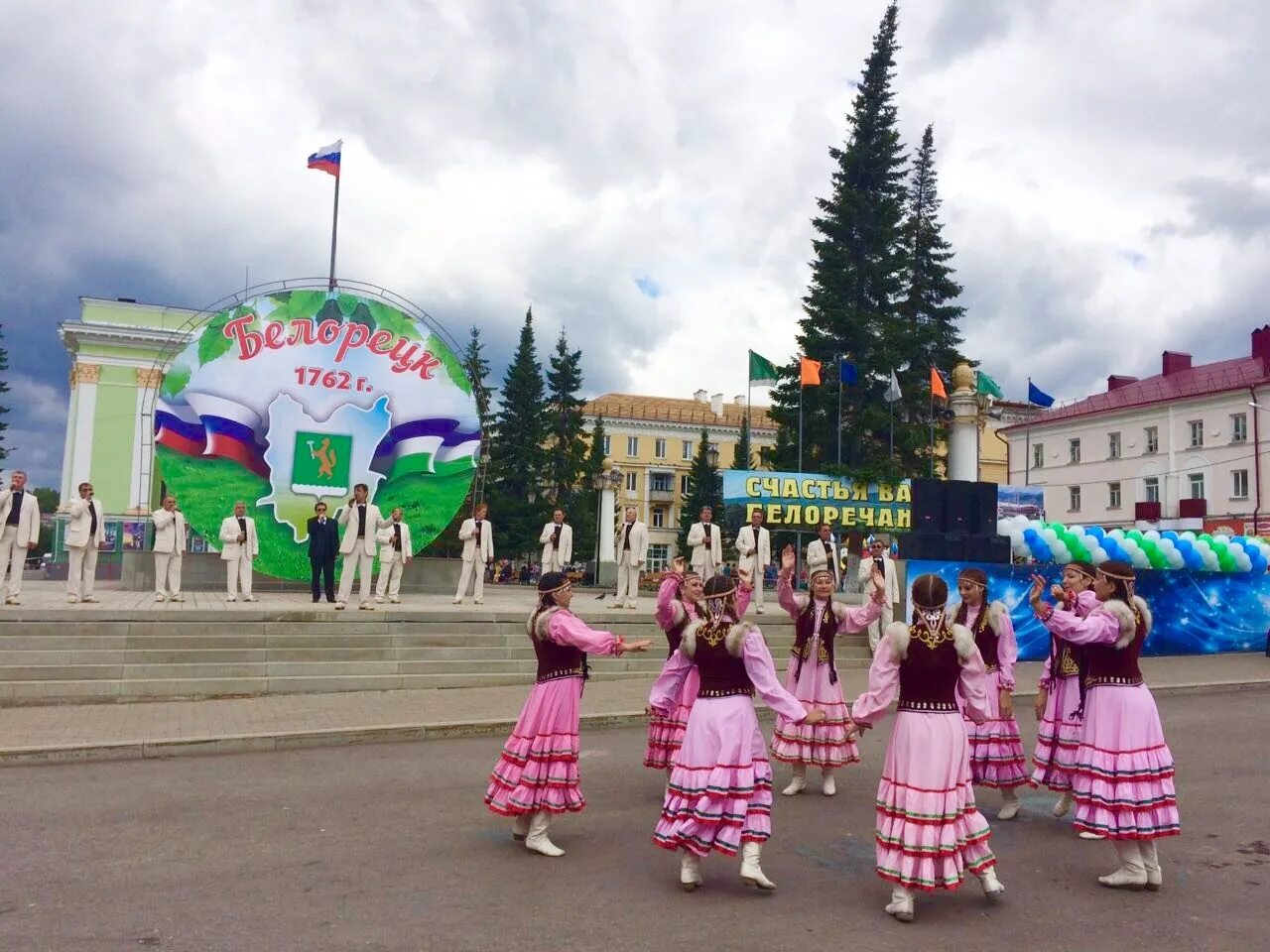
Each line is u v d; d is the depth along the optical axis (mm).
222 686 12031
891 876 4973
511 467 49188
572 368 53281
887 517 29422
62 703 11234
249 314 20625
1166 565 18062
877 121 35125
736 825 5266
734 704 5410
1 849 5996
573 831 6621
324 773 8398
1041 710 7492
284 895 5172
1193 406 43094
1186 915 5082
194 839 6258
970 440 25125
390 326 21594
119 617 12664
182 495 19984
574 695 6188
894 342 32531
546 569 17891
